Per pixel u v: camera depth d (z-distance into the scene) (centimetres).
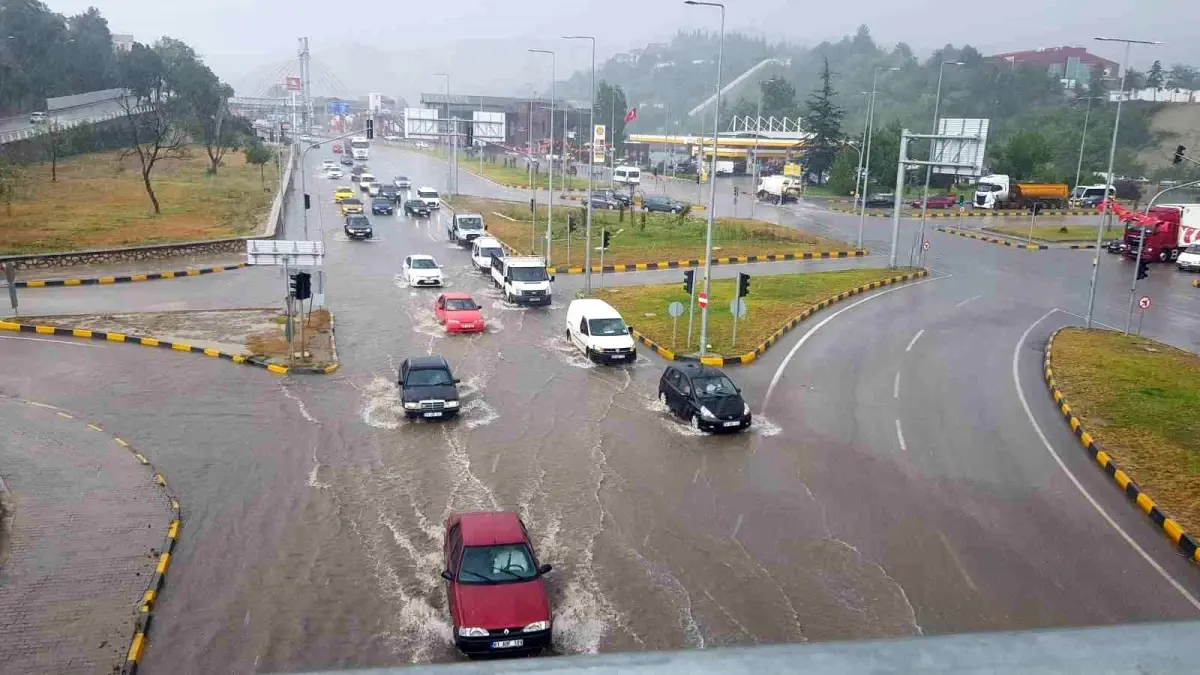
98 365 2677
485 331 3312
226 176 8650
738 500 1789
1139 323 3562
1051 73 18750
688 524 1670
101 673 1145
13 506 1639
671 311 2962
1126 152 12288
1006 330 3425
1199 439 2145
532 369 2780
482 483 1847
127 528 1570
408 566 1477
